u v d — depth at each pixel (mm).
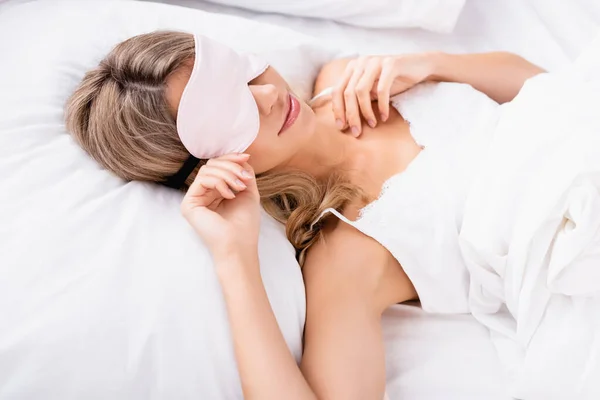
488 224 789
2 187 748
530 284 750
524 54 1136
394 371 815
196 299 693
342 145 942
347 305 767
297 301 770
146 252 712
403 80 971
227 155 774
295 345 753
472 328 859
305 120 854
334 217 870
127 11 1017
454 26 1192
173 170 817
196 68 754
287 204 881
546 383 731
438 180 854
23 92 853
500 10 1193
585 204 705
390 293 830
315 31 1206
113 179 809
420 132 921
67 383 643
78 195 755
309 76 1065
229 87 769
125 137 782
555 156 761
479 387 792
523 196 777
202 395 674
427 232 827
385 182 869
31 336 643
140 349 660
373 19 1189
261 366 665
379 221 827
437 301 841
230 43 1014
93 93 804
